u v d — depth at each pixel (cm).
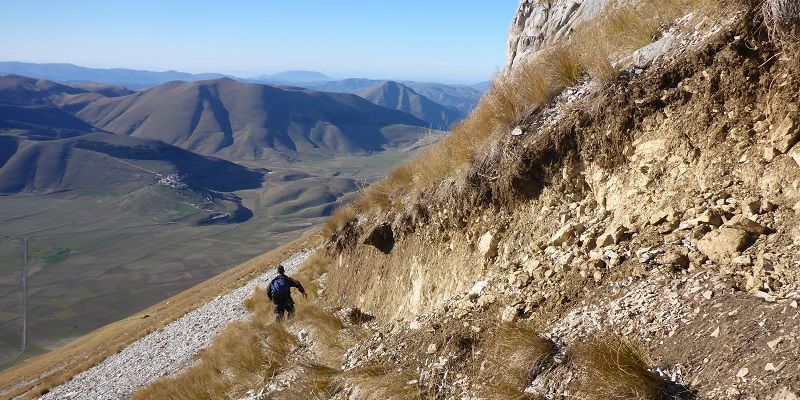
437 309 616
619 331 366
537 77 704
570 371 361
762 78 432
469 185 713
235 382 847
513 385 384
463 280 681
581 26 1020
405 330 623
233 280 3516
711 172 443
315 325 864
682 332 331
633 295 389
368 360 600
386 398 475
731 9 496
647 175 495
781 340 277
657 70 528
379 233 972
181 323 2441
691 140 473
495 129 714
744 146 430
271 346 867
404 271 870
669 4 656
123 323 4803
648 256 413
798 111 395
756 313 305
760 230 368
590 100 584
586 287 439
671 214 438
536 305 466
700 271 371
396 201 970
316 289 1373
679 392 296
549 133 611
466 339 484
